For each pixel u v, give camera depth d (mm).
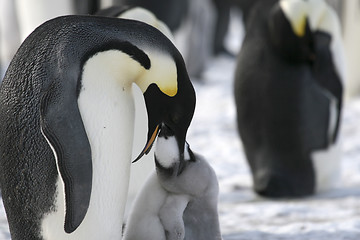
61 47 17484
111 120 17984
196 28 65188
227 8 80500
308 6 30422
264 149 32125
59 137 16906
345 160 39500
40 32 18047
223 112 52094
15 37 67938
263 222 26812
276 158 31969
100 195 18297
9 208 18266
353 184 34750
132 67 17969
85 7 49000
